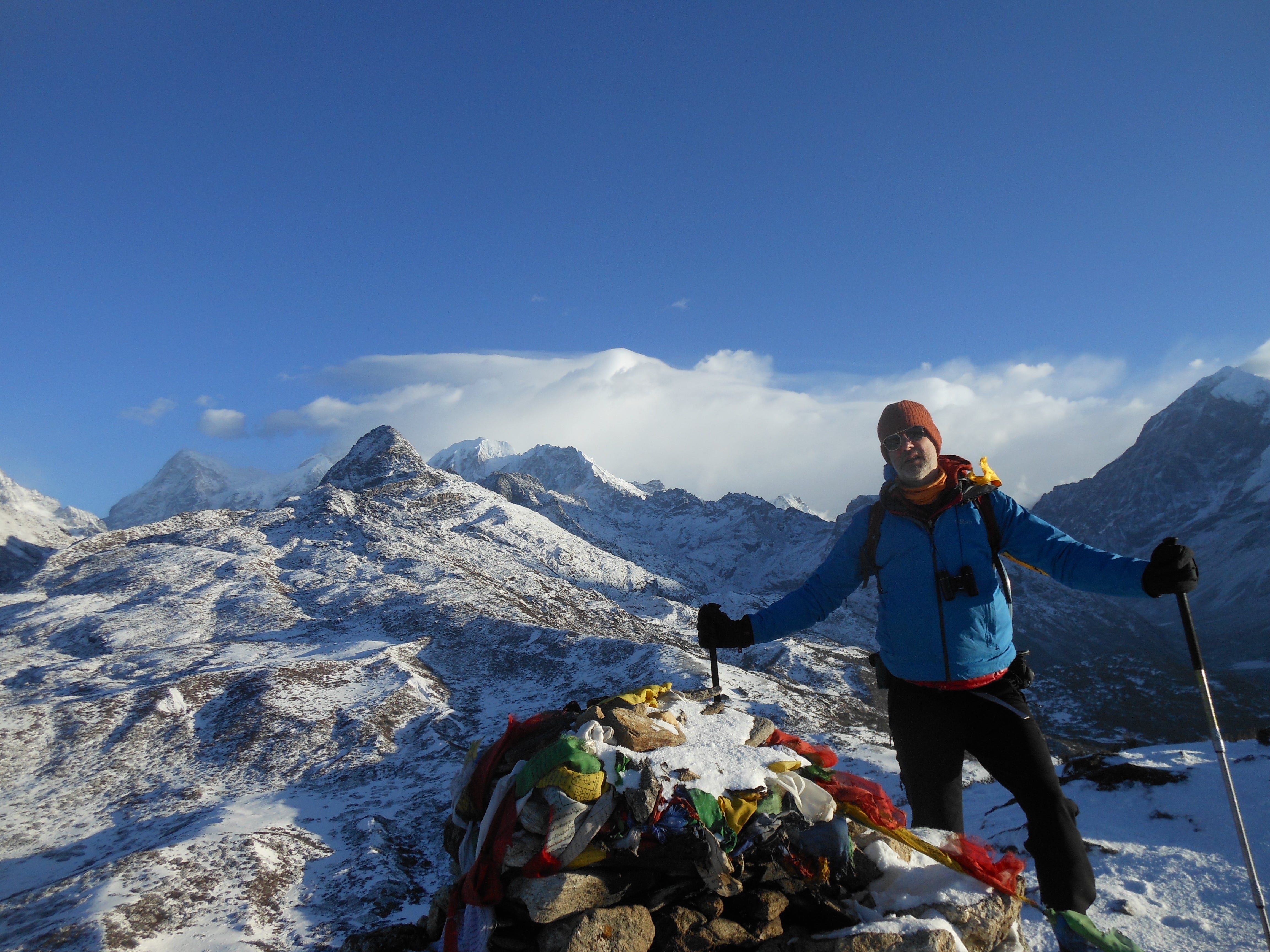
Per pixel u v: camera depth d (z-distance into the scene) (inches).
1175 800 221.8
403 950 134.2
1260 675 5319.9
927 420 140.0
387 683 2240.4
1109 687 2940.5
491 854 115.8
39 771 1756.9
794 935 112.7
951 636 132.4
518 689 2425.0
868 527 143.3
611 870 112.2
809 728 1863.9
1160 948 139.8
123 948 724.7
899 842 126.1
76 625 3097.9
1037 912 152.9
